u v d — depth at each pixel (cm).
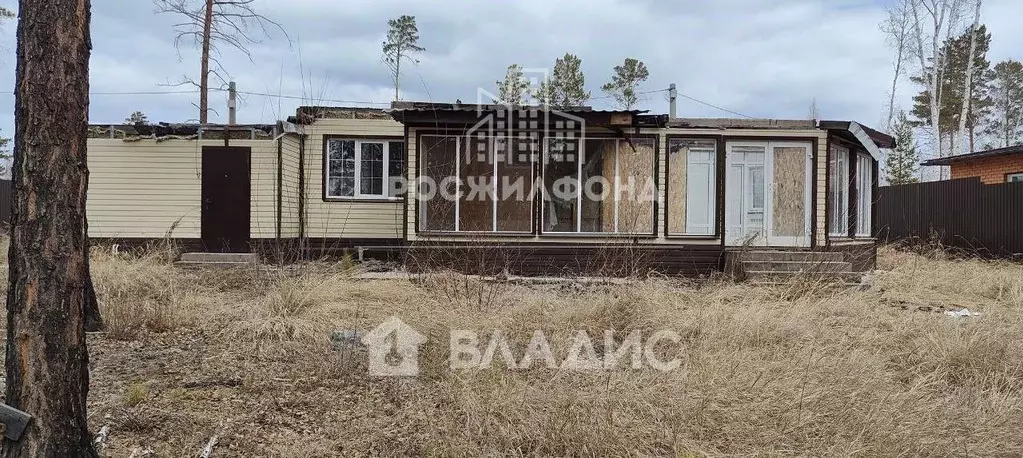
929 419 400
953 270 1134
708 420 401
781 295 823
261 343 604
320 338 611
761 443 379
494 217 1098
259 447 375
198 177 1230
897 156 3231
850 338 610
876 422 390
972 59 2308
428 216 1088
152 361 549
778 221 1137
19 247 284
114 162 1225
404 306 727
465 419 409
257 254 1156
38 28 283
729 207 1138
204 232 1230
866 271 1145
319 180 1309
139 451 360
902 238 1705
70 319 290
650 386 455
